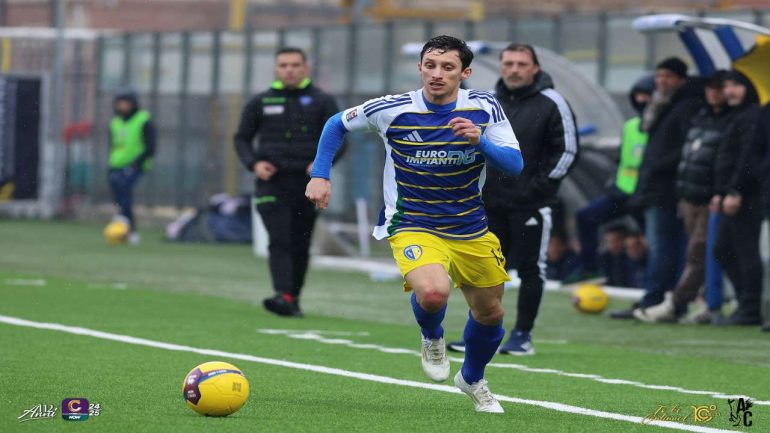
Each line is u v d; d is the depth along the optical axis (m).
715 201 28.84
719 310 29.69
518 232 22.94
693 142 29.28
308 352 22.50
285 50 28.33
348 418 15.66
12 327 24.70
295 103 28.28
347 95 53.16
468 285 16.20
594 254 35.09
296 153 28.28
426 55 15.84
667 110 29.89
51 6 83.75
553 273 38.38
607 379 20.30
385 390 18.20
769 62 27.73
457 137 15.87
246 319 27.89
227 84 58.91
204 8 104.38
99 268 40.75
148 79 62.91
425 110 15.97
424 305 15.68
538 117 22.81
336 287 37.09
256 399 17.00
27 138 64.06
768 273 29.11
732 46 29.44
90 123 65.69
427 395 17.83
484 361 16.39
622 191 33.69
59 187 65.44
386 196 16.39
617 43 43.50
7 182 63.78
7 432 14.20
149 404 16.25
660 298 30.17
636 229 35.91
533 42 46.50
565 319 30.39
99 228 60.06
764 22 38.72
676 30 30.27
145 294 33.00
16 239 52.12
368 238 51.19
